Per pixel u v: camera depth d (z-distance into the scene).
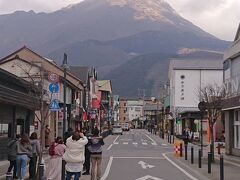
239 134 34.47
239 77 32.75
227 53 36.47
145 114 180.88
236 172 22.47
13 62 43.34
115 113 169.62
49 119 44.19
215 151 42.09
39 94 22.30
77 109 60.03
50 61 53.88
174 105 91.81
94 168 16.97
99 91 110.25
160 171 23.22
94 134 17.06
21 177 16.31
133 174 21.52
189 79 90.06
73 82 62.75
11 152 17.27
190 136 65.12
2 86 25.05
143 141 67.38
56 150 15.80
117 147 50.34
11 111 29.25
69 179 14.08
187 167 25.52
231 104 34.09
